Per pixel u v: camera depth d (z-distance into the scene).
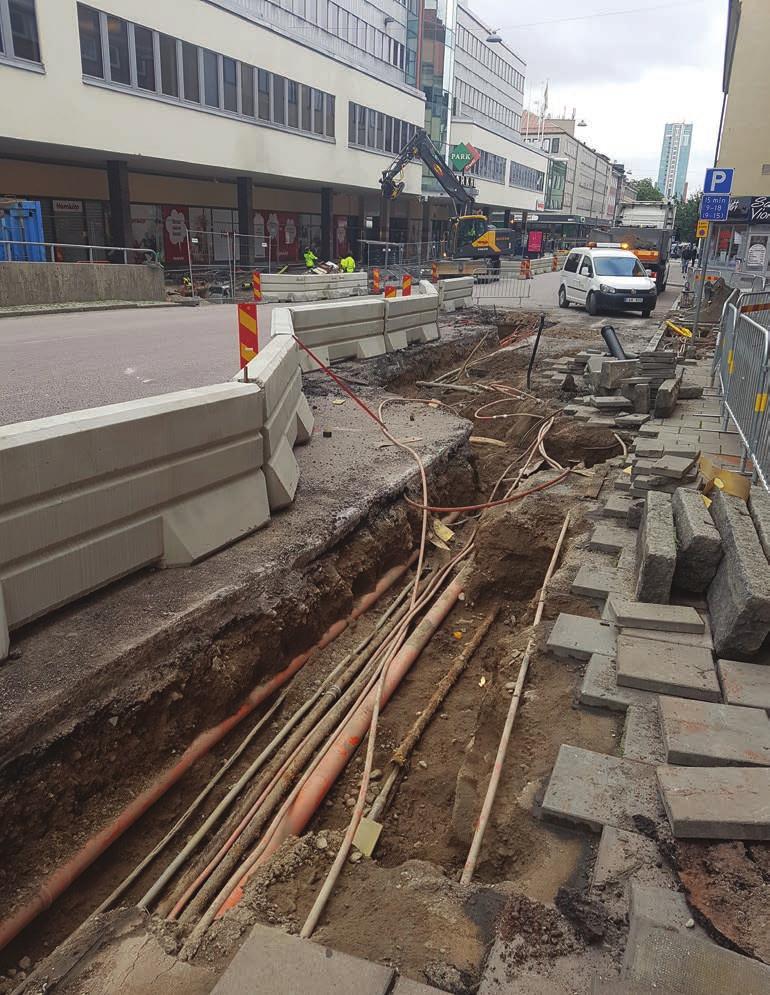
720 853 2.78
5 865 3.38
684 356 14.66
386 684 5.27
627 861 2.78
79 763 3.73
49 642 4.08
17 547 3.83
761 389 6.22
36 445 3.81
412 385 13.95
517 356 15.81
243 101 28.12
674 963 2.28
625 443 9.20
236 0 28.69
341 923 2.74
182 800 4.23
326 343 12.32
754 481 6.50
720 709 3.51
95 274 19.50
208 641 4.58
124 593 4.70
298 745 4.64
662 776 3.11
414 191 44.72
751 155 34.25
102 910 3.54
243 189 31.23
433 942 2.59
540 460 9.50
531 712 3.88
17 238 19.22
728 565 4.29
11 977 3.22
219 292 26.66
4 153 22.83
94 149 22.20
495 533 6.87
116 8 21.89
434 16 48.44
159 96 24.05
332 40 36.31
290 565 5.53
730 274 30.66
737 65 33.50
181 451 4.89
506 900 2.76
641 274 23.02
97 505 4.29
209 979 2.58
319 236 41.31
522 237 50.53
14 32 19.17
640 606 4.43
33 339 12.57
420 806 4.22
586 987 2.31
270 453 6.12
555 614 4.87
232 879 3.57
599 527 6.00
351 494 6.95
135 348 11.75
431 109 50.84
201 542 5.23
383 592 6.82
